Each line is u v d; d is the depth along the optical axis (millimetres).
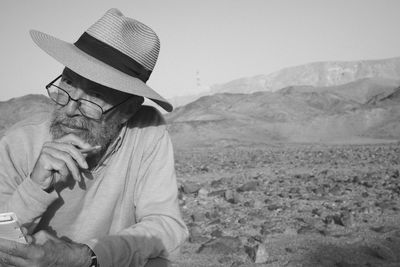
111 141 2043
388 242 6312
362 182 12547
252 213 8289
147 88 1954
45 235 1708
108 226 2100
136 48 2008
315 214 8258
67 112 1922
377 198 10062
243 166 19859
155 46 2057
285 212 8445
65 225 2031
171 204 2111
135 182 2131
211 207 9180
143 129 2148
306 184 12672
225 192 10164
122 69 1996
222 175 16047
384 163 20078
